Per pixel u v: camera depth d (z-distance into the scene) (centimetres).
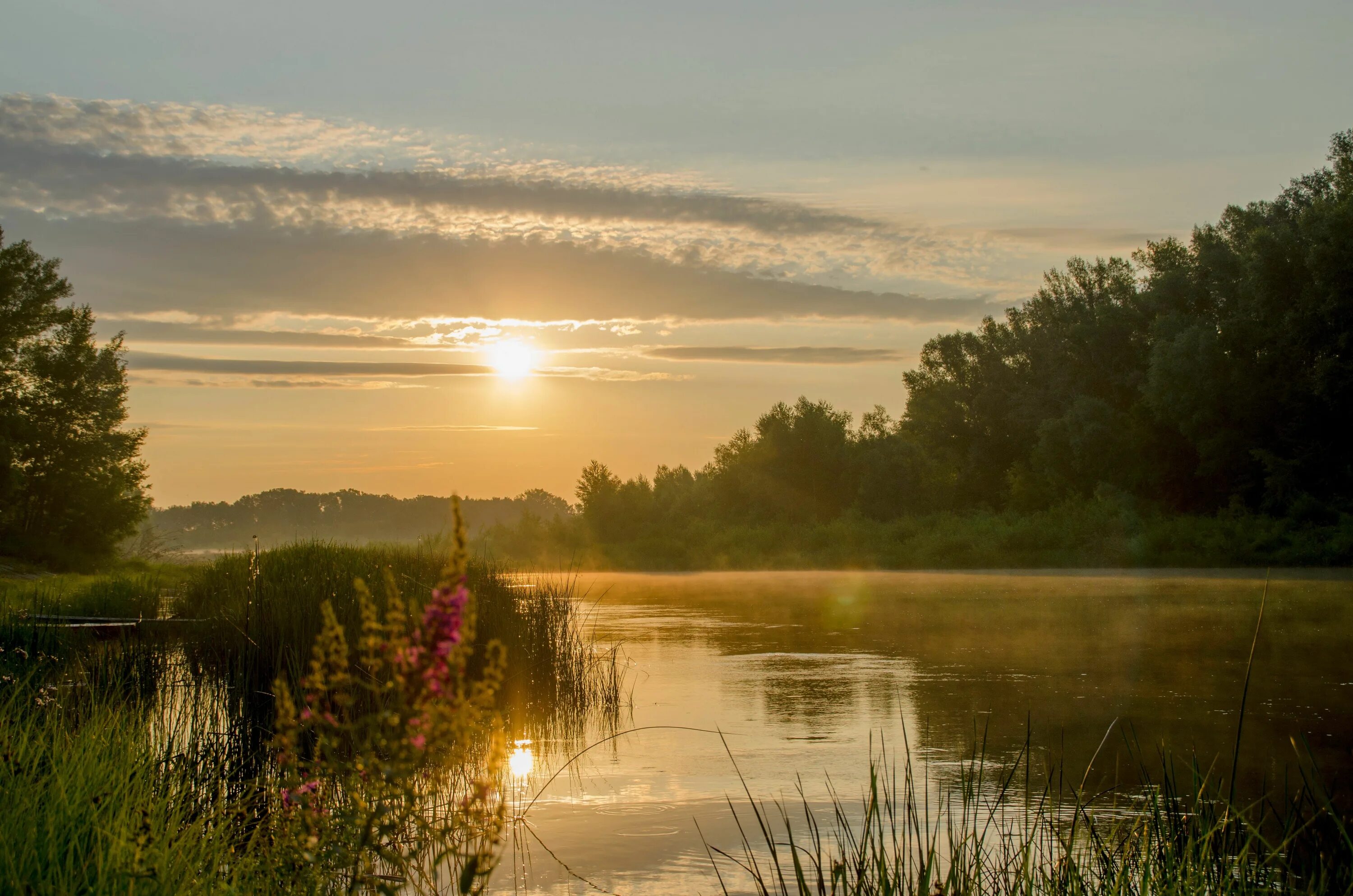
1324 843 479
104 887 328
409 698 293
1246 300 3528
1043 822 570
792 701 990
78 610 1516
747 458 5253
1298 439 3241
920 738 813
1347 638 1345
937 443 5456
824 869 510
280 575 1132
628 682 1127
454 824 318
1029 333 5169
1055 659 1212
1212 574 2673
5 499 3494
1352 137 3409
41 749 469
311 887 348
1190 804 590
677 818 612
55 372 3694
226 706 768
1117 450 3947
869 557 3938
